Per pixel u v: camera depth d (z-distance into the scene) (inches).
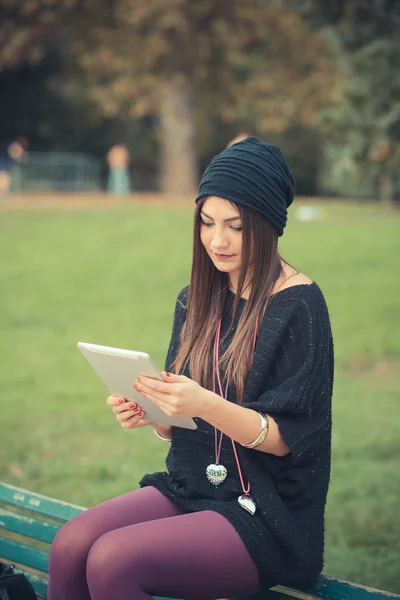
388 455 270.4
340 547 206.2
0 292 551.2
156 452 281.7
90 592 102.8
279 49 1136.8
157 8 1037.2
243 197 106.7
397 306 496.4
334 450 275.3
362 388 351.6
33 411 329.7
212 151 1475.1
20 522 139.6
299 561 105.6
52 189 1195.3
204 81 1168.8
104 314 497.0
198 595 104.7
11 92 1421.0
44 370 388.8
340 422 304.8
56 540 110.0
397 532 214.7
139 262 637.3
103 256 658.2
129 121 1488.7
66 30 1177.4
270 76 1135.0
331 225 791.7
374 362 394.3
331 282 560.4
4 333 458.0
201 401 102.4
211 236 111.3
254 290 110.2
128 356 103.3
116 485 251.3
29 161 1195.3
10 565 125.6
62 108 1451.8
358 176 297.7
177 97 1176.8
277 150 110.6
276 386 108.4
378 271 596.4
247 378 109.7
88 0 1091.3
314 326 107.4
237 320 113.3
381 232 754.2
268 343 108.2
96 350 107.2
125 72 1097.4
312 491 108.9
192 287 117.6
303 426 105.5
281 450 106.1
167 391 102.3
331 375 110.4
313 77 1114.1
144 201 986.7
